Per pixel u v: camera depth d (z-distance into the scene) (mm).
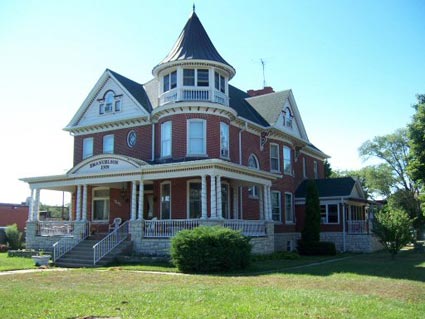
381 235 24109
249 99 35156
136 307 9172
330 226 32906
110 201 27812
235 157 27109
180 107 24734
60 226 26078
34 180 26938
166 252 21094
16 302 9898
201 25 27609
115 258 20719
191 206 24641
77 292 11281
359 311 8938
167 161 24828
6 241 33938
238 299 10102
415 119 30203
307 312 8727
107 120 28656
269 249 24984
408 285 13047
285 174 32656
